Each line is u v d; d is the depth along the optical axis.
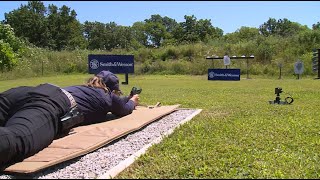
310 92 14.10
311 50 31.08
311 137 6.07
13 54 27.64
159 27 69.50
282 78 25.69
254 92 14.64
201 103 10.84
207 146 5.37
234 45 34.91
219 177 4.08
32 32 64.19
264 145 5.49
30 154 4.87
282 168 4.44
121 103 7.60
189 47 35.66
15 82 21.69
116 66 17.73
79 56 33.81
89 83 7.50
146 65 31.97
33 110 5.31
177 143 5.55
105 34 64.31
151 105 10.04
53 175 4.35
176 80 24.16
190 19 58.38
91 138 5.77
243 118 7.88
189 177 4.11
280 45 33.31
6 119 5.59
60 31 67.00
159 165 4.53
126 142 5.91
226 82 21.64
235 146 5.36
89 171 4.50
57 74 29.94
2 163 4.57
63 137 5.90
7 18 64.19
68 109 5.99
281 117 8.01
